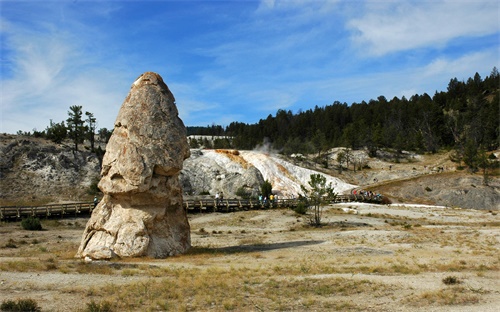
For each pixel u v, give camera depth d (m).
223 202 59.66
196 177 81.31
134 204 25.28
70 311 13.16
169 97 27.78
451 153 121.69
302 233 37.69
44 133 101.12
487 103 160.25
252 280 17.47
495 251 25.56
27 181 71.94
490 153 112.88
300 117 190.38
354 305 14.27
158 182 25.62
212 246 30.14
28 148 80.06
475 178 87.50
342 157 114.75
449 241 29.84
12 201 64.50
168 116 26.75
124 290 15.70
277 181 83.50
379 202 75.12
